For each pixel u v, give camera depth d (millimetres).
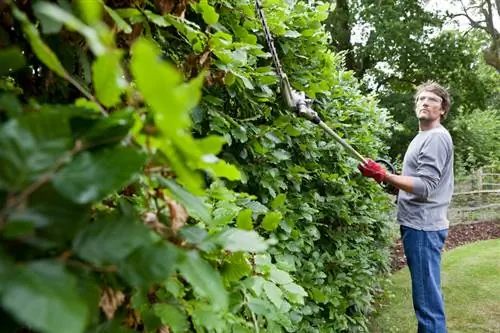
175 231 524
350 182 2580
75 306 284
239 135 1443
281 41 1892
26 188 319
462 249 6273
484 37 13742
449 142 2291
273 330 1020
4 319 325
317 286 2139
